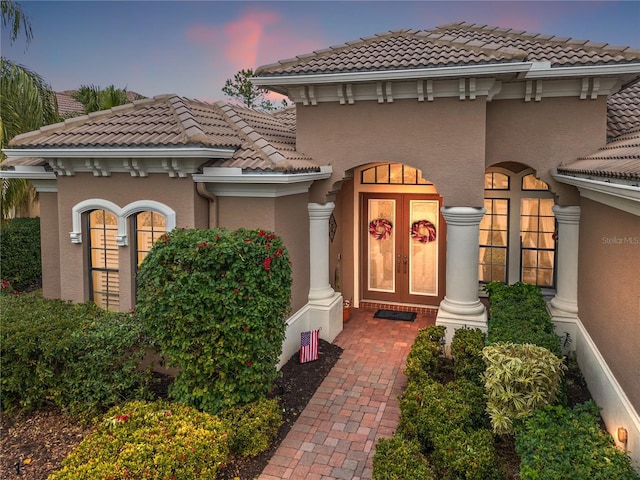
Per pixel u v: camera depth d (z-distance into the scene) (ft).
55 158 34.94
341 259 49.37
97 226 36.40
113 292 36.45
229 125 39.01
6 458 23.85
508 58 31.60
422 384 27.68
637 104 42.88
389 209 48.70
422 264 48.29
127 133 34.32
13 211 62.39
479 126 34.83
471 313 35.96
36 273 56.34
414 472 19.76
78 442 25.08
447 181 35.81
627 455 20.95
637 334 20.75
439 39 38.01
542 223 44.09
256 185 32.83
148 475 19.33
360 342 40.52
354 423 28.22
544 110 36.63
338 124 38.06
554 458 19.76
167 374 31.65
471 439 22.21
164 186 33.58
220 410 25.71
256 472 23.76
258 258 26.32
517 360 23.79
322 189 38.86
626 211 22.35
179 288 25.08
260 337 25.70
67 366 26.68
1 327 26.91
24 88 55.06
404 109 36.29
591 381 29.73
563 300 36.29
